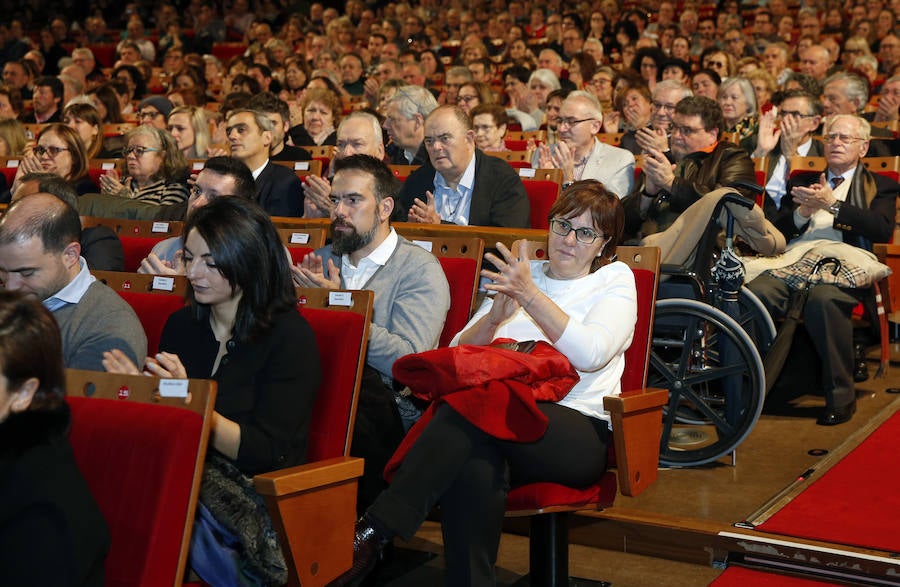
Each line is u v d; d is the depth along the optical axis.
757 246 3.98
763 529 2.94
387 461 2.79
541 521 2.70
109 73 12.07
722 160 4.14
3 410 1.61
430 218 4.07
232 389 2.32
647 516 3.10
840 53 11.12
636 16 12.70
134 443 1.88
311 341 2.38
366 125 4.80
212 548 2.15
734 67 8.93
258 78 9.95
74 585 1.60
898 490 3.20
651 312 2.94
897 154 5.65
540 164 4.96
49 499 1.59
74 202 3.34
